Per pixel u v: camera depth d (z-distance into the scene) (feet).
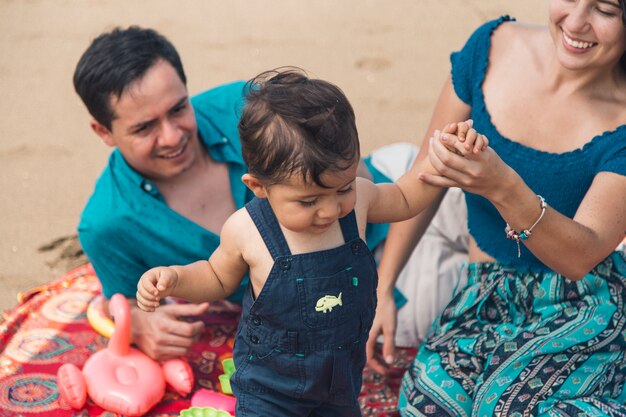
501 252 7.55
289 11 19.54
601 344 6.97
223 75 16.51
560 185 7.00
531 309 7.39
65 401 8.05
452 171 5.88
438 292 9.12
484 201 7.47
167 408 8.07
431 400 7.30
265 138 5.36
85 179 13.42
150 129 7.82
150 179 8.46
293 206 5.54
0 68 16.88
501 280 7.55
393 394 8.38
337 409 6.82
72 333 9.14
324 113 5.34
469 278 7.95
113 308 8.18
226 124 8.72
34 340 9.02
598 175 6.70
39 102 15.69
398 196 6.50
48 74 16.65
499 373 7.03
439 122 7.94
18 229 12.14
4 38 18.06
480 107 7.40
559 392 6.82
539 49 7.34
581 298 7.18
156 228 8.32
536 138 7.13
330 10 19.66
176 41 17.90
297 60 17.22
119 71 7.51
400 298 9.08
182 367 8.20
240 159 8.63
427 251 9.30
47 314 9.46
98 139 14.57
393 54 17.58
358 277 6.17
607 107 6.96
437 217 9.35
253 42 17.98
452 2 20.07
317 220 5.61
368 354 8.20
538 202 6.11
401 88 16.29
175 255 8.51
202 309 8.32
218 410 7.72
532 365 6.97
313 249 6.03
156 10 19.44
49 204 12.76
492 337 7.36
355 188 5.82
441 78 16.71
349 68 16.97
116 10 19.40
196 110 8.75
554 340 6.98
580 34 6.49
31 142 14.46
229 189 8.71
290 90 5.47
